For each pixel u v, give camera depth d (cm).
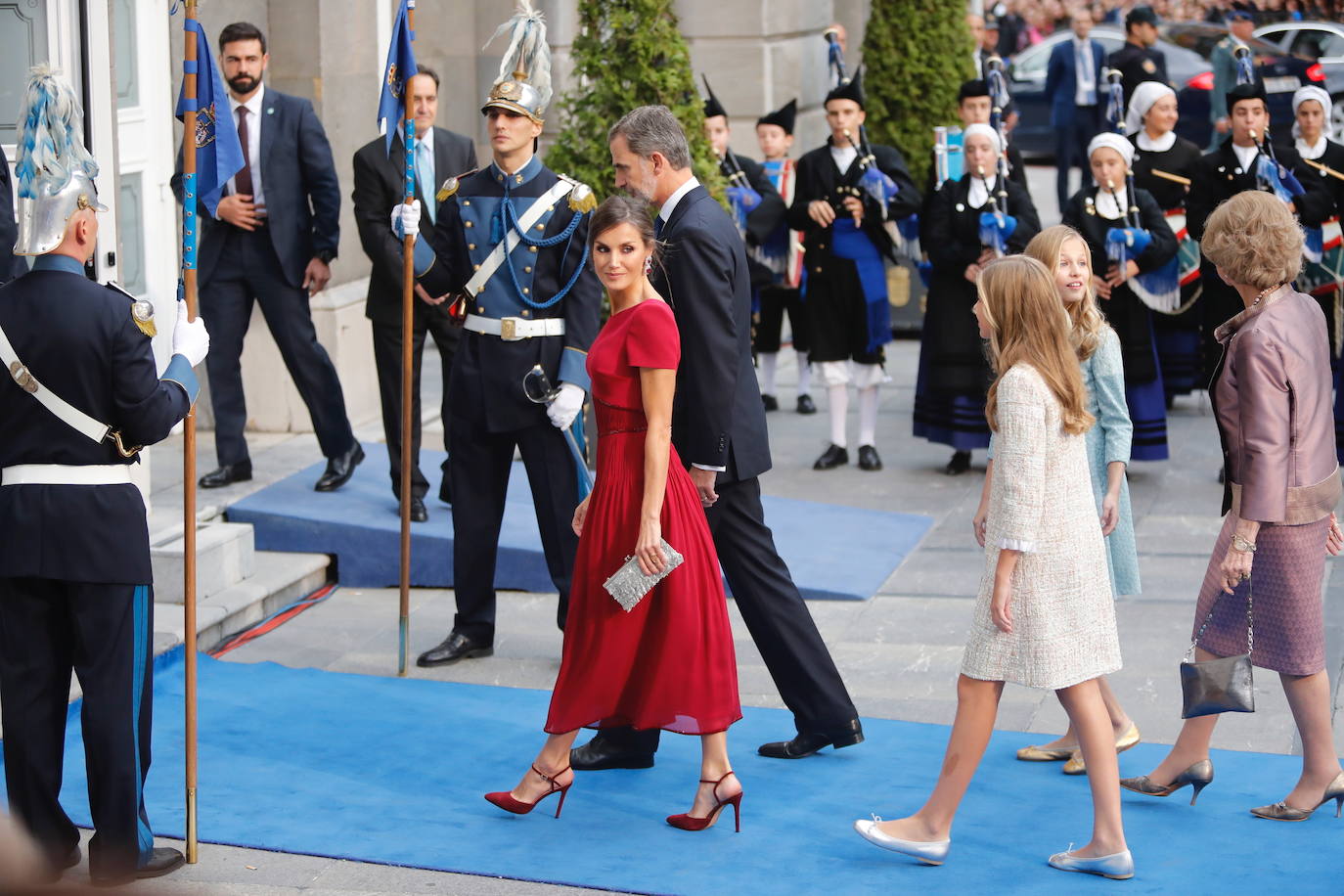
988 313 473
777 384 1284
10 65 690
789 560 822
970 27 1495
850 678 675
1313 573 504
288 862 494
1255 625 511
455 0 1154
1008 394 465
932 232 978
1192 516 902
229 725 612
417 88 799
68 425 456
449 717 624
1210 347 959
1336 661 674
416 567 801
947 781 484
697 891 471
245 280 838
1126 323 958
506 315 648
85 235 461
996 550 475
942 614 752
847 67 1590
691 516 509
